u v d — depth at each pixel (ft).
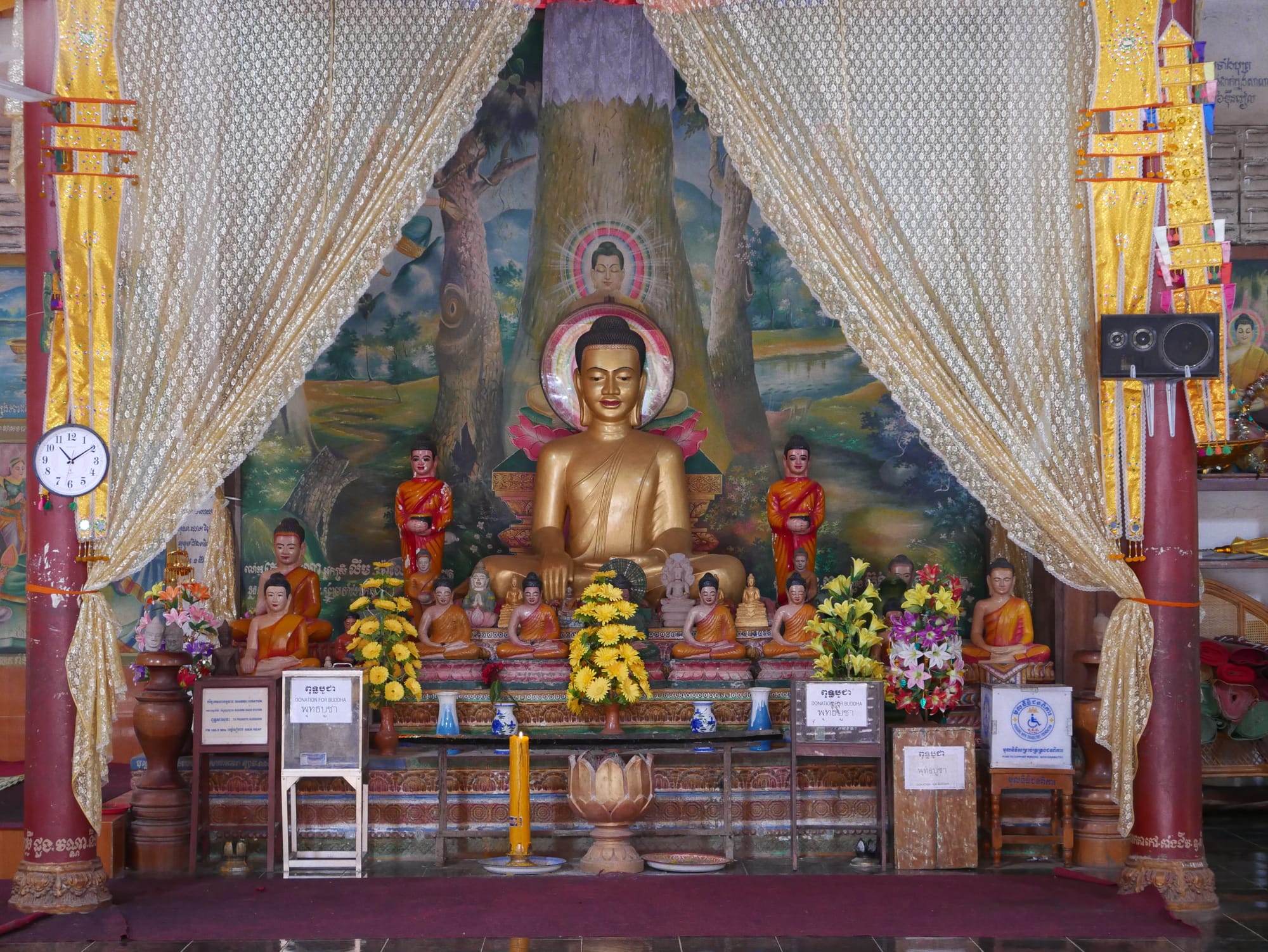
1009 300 20.08
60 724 19.39
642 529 29.35
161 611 24.67
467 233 31.45
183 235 19.86
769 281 31.42
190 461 19.53
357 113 20.31
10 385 30.73
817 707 22.20
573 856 23.36
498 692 25.52
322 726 22.21
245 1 20.20
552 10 31.60
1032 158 20.15
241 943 18.11
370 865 22.65
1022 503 19.90
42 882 19.17
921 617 23.12
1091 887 20.66
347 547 30.83
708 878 21.45
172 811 22.99
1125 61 19.84
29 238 19.86
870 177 20.18
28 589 19.56
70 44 19.58
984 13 20.20
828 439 31.14
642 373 30.37
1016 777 22.40
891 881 21.18
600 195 31.55
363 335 31.22
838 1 20.27
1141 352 19.66
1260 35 30.68
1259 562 29.78
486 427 31.22
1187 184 19.85
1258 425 29.55
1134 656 19.85
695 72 20.36
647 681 24.21
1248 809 27.35
